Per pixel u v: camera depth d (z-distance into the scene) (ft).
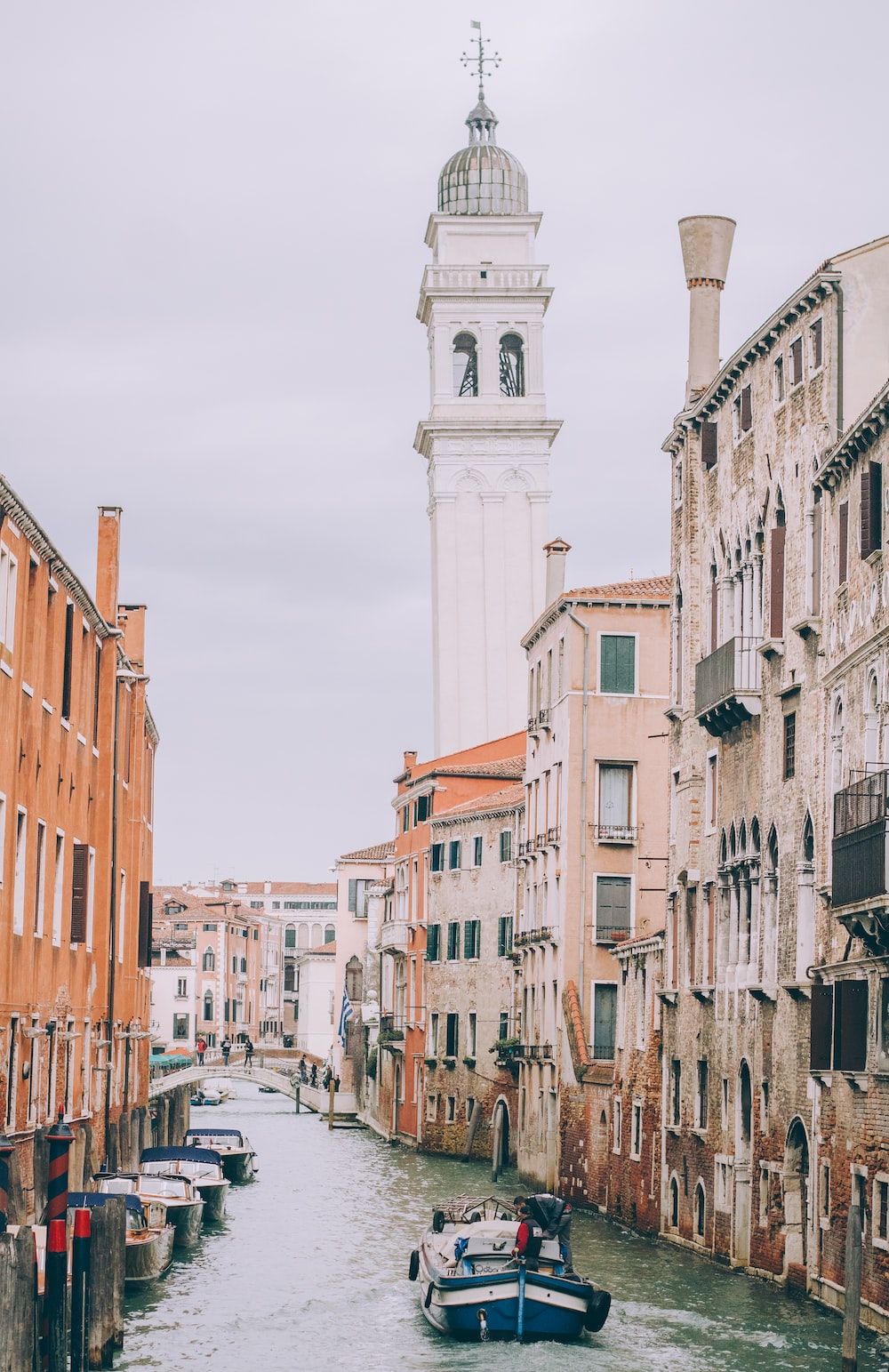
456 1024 262.88
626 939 201.98
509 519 346.74
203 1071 358.02
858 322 123.03
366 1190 211.20
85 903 152.76
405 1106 285.02
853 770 111.75
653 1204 159.02
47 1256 94.84
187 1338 114.21
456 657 344.49
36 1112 135.13
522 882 233.96
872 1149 106.32
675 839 157.48
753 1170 132.05
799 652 126.31
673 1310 118.93
